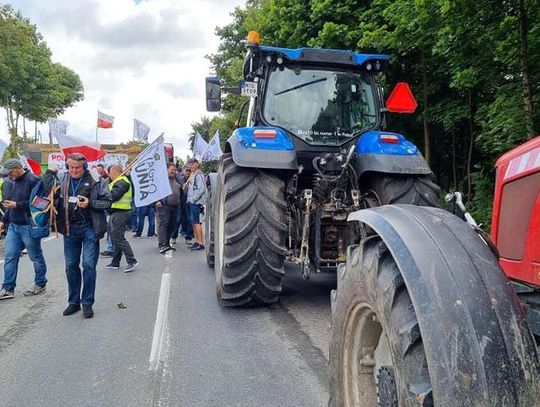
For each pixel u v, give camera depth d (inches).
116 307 246.7
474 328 69.0
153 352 185.0
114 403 146.8
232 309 233.3
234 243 210.8
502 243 95.2
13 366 176.7
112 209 332.8
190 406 143.3
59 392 154.9
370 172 216.7
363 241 92.0
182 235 512.1
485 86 311.4
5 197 274.7
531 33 262.2
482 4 263.0
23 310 248.1
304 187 241.6
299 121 233.8
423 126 437.4
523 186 89.5
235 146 213.6
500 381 66.8
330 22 418.0
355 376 97.7
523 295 89.1
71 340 201.5
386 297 79.4
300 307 234.1
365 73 241.8
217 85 251.3
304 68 237.3
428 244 77.2
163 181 340.2
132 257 335.9
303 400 145.2
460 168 439.8
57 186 231.0
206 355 180.4
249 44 228.8
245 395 149.1
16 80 1092.5
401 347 74.3
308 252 221.5
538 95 274.2
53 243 480.7
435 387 67.7
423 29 308.8
